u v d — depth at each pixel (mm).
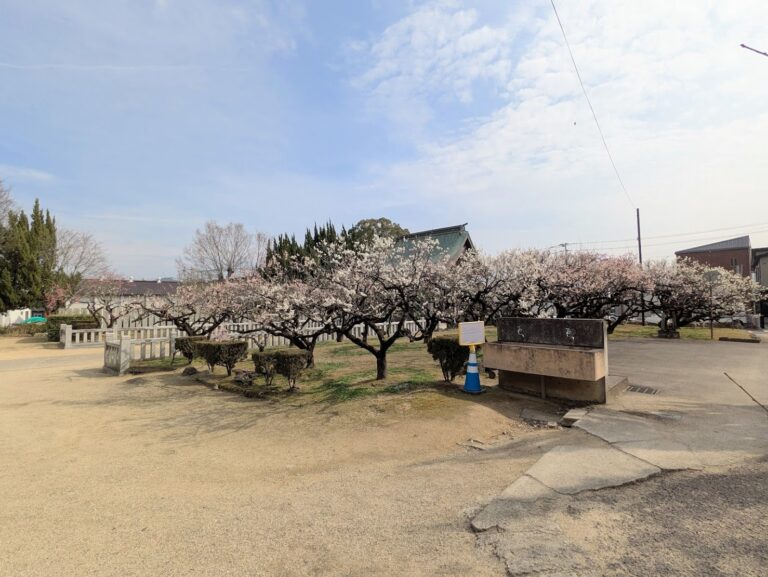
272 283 11039
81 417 6965
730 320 25031
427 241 11023
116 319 18828
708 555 2500
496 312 10922
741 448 4422
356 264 8938
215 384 9180
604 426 5305
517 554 2600
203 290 15266
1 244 23656
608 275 15773
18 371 11641
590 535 2793
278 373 8898
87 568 2660
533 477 3818
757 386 7848
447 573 2469
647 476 3756
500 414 6230
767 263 33594
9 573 2611
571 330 6996
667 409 6145
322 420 6277
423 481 4031
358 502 3613
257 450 5273
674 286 18750
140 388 9195
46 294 24641
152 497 3885
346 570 2566
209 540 3010
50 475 4504
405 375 8852
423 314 9797
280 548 2865
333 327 8617
